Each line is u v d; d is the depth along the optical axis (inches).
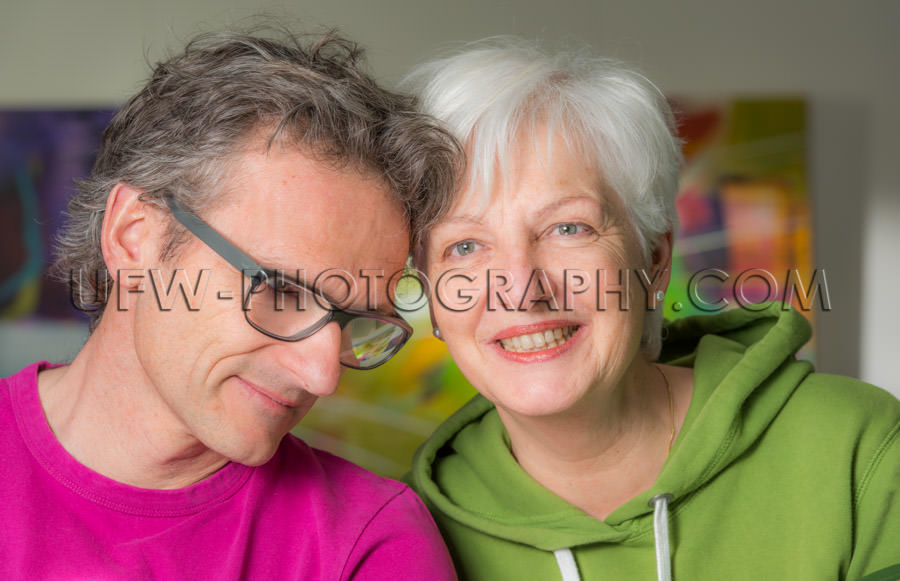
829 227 149.1
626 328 45.3
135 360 40.8
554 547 46.9
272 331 38.8
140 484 41.9
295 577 42.2
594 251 44.2
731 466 48.3
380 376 142.9
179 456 41.4
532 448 49.7
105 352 41.6
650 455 49.3
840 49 148.3
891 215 148.8
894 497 44.8
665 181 48.2
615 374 45.4
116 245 40.8
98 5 150.3
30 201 148.0
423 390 142.6
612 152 44.6
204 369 39.0
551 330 44.3
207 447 41.9
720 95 146.3
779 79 147.9
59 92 150.4
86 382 42.1
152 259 40.2
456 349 45.8
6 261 147.5
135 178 40.3
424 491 51.7
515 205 43.1
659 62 147.4
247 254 38.6
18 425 41.8
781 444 48.4
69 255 47.3
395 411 142.9
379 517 44.0
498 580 49.1
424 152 41.8
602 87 45.3
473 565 49.8
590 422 46.8
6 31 150.9
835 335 148.9
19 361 146.6
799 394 49.8
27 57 150.7
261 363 39.2
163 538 40.9
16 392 42.6
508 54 46.0
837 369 149.1
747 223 145.1
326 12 146.4
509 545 49.4
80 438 41.8
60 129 148.7
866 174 148.9
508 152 42.9
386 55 146.7
